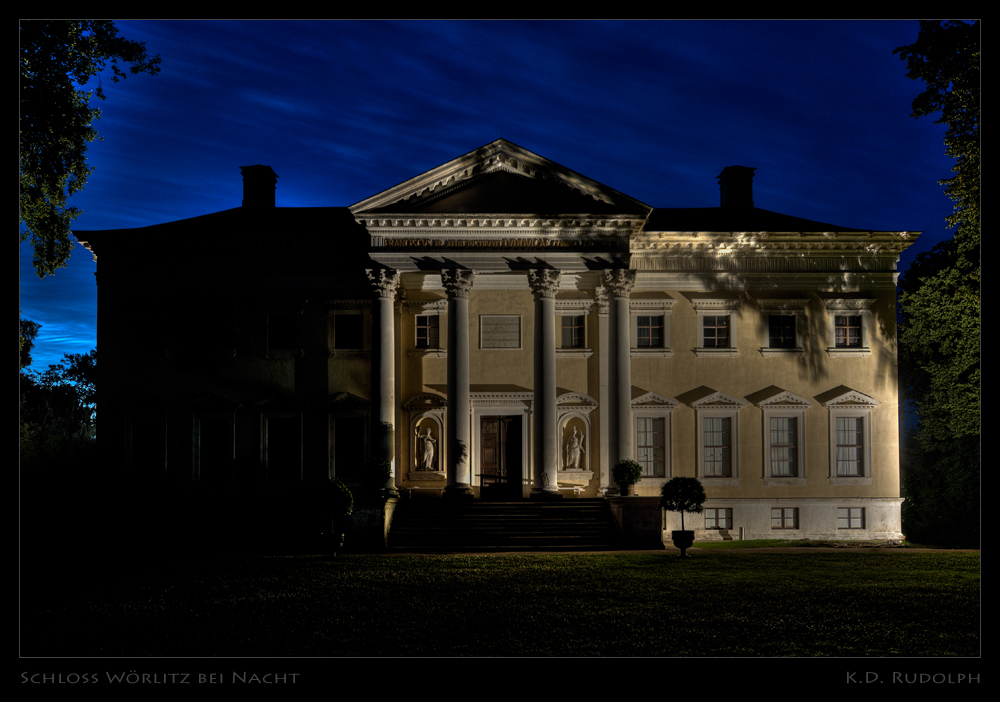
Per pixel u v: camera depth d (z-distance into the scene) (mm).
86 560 25484
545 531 29516
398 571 22344
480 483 35375
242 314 35438
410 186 32500
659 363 35531
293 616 16938
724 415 35188
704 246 35594
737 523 34719
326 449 34781
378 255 32375
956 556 25719
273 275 35500
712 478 34844
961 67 26484
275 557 26062
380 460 31750
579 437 35500
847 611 16891
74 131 26359
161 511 32062
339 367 35219
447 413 32188
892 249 35750
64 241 28266
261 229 36062
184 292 35500
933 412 37688
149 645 14922
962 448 36375
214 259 35594
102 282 35688
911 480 38344
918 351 38938
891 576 21172
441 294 36281
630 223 32344
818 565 23344
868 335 35594
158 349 35469
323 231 35438
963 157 27578
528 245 32438
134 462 35062
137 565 24453
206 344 35406
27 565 24078
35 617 17094
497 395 35531
